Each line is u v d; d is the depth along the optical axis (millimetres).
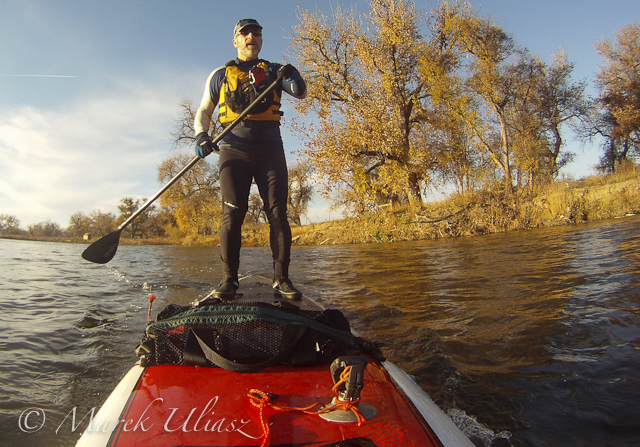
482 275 5355
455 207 16750
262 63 2404
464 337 2891
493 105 21016
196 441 1075
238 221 2316
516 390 2041
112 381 2416
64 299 4770
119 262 9938
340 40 18125
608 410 1798
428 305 3914
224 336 1562
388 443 1068
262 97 2271
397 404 1282
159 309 4211
